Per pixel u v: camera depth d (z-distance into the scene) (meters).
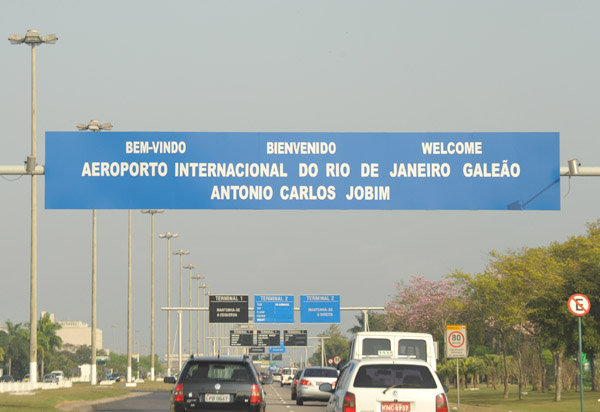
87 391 71.31
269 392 96.75
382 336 37.62
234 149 36.22
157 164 36.09
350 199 36.22
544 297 61.75
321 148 36.31
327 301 98.88
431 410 21.70
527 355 95.75
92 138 36.09
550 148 36.56
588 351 61.03
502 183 36.41
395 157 36.38
